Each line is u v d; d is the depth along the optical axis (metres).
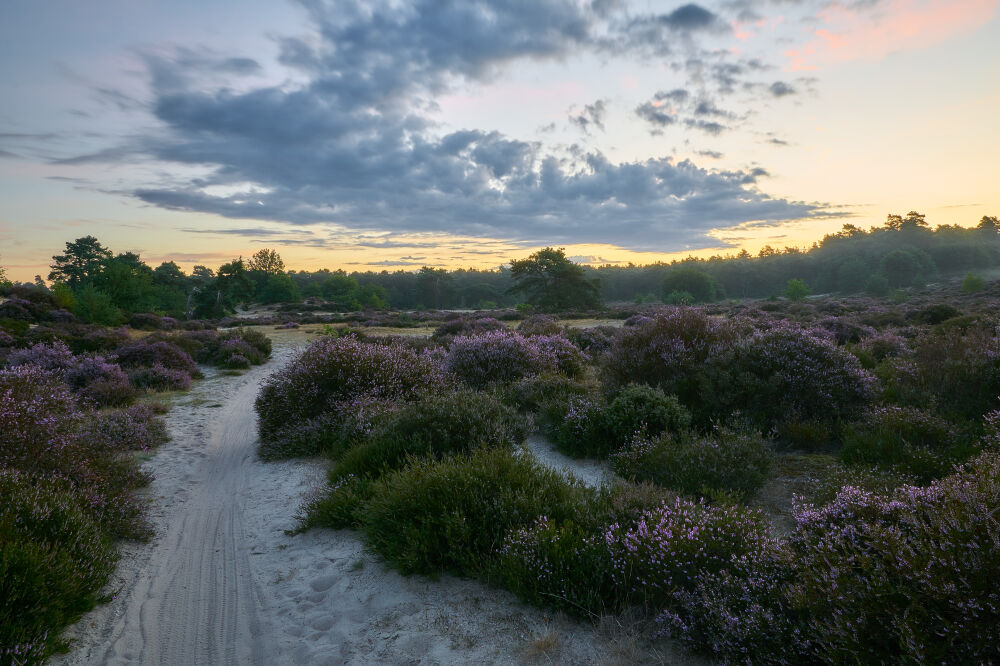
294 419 9.52
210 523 6.03
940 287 106.19
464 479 4.81
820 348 8.18
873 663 2.37
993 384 7.33
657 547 3.63
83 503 5.21
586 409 7.73
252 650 3.58
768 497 5.31
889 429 6.32
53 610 3.51
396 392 9.99
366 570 4.50
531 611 3.64
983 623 2.21
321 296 130.62
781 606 2.86
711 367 8.54
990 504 2.62
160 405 12.55
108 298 38.16
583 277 59.59
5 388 6.50
